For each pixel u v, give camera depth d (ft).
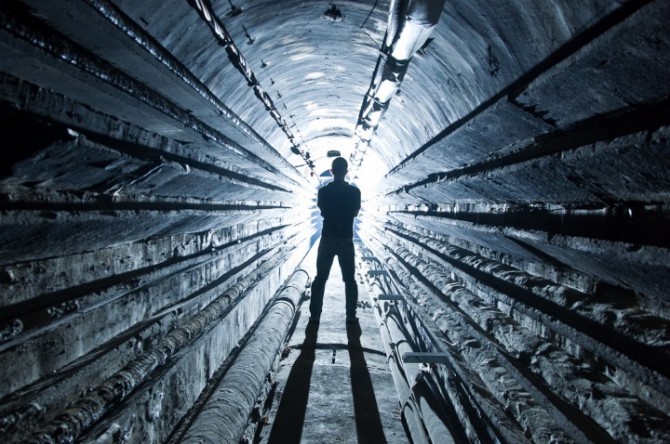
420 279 16.98
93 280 7.16
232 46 8.31
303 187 36.52
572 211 6.32
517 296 8.29
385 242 30.50
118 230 7.38
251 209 17.17
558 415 5.54
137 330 8.04
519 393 7.13
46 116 4.82
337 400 12.92
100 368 6.48
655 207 4.63
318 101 18.21
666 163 3.97
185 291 11.07
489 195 9.16
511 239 8.25
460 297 11.49
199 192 10.75
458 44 7.30
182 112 7.66
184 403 8.74
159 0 5.41
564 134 5.81
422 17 6.60
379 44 9.98
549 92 5.27
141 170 7.03
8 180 4.68
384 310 20.18
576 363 6.06
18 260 5.42
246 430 9.87
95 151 5.34
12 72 4.04
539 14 4.92
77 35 4.40
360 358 16.26
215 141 9.59
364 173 34.99
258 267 19.63
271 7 8.27
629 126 4.28
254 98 11.90
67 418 5.29
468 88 7.97
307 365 15.47
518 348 7.49
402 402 11.68
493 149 8.05
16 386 5.27
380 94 12.67
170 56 6.13
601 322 5.46
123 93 5.51
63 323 6.10
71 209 5.87
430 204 16.12
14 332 5.03
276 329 14.64
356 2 8.48
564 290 6.75
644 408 4.63
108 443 5.70
